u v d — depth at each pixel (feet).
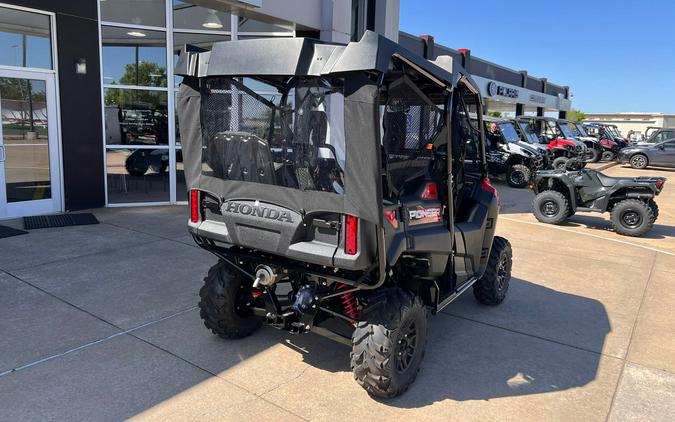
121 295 16.11
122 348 12.75
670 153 71.92
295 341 13.56
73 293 16.10
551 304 17.53
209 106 11.39
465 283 14.39
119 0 28.58
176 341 13.25
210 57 11.04
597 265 22.88
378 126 8.96
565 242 27.48
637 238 29.45
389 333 10.36
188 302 15.76
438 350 13.62
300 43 9.75
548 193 32.53
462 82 13.07
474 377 12.23
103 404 10.39
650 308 17.46
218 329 12.93
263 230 10.67
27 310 14.70
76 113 27.58
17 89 25.39
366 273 9.90
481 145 15.58
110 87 29.01
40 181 26.73
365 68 8.71
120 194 29.96
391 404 10.89
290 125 10.21
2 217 25.32
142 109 30.14
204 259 20.04
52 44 26.43
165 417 10.06
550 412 10.87
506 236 28.45
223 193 11.28
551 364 13.07
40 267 18.39
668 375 12.69
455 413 10.66
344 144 9.57
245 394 11.00
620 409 11.08
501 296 17.04
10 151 25.32
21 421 9.73
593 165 77.00
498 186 52.75
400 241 10.53
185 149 11.94
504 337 14.62
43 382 11.08
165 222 26.21
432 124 11.91
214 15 31.42
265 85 10.47
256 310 12.54
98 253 20.34
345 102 9.16
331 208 9.71
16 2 24.84
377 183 9.12
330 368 12.28
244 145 10.84
